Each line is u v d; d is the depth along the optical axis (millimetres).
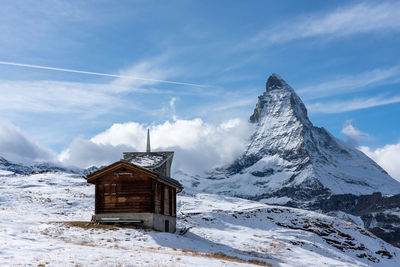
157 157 45469
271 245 51938
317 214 95500
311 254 51250
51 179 95125
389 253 79938
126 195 39656
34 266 18562
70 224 37031
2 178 93625
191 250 32094
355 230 89500
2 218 39125
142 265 21109
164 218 42375
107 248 27641
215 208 93062
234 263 26141
